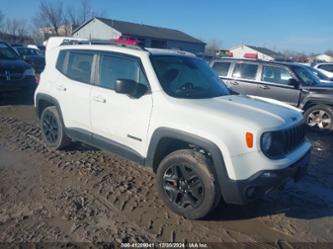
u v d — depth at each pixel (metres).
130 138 4.16
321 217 3.95
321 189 4.75
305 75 8.72
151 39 47.62
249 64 9.05
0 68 9.00
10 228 3.38
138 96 4.05
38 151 5.57
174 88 4.01
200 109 3.62
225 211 3.92
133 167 5.07
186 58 4.67
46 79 5.54
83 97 4.74
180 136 3.62
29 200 3.94
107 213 3.75
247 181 3.31
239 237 3.45
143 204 3.98
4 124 7.18
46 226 3.45
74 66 5.09
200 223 3.66
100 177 4.67
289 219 3.86
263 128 3.35
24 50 21.98
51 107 5.54
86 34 48.00
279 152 3.50
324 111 8.16
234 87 9.12
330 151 6.77
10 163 5.01
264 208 4.06
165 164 3.79
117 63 4.45
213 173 3.48
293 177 3.75
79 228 3.44
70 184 4.41
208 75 4.69
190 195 3.66
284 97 8.53
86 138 4.85
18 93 9.50
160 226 3.56
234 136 3.34
